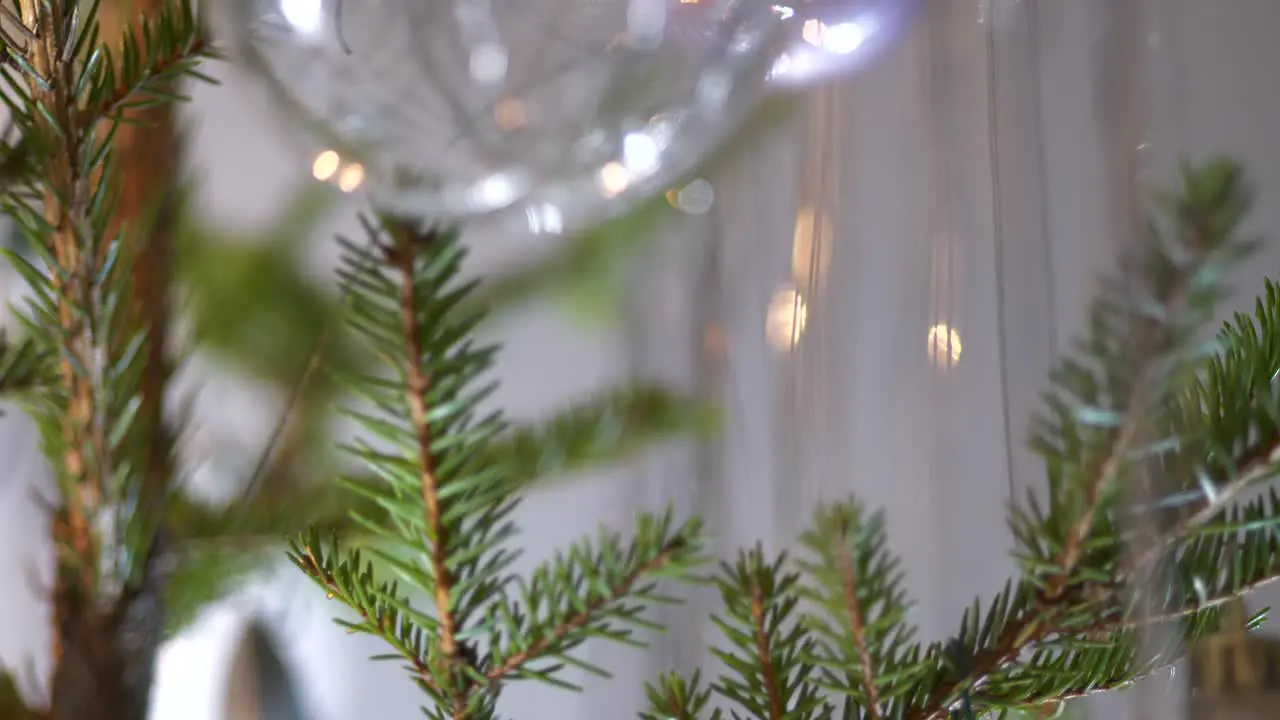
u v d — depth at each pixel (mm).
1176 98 500
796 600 471
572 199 543
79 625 504
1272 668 470
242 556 627
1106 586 446
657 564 458
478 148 519
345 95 511
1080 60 521
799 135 652
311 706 757
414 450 458
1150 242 442
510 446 632
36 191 467
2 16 449
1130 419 439
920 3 577
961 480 578
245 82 547
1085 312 492
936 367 585
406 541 463
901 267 606
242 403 868
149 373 520
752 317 722
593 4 512
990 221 565
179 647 832
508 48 513
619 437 660
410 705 1009
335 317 594
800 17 562
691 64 526
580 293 863
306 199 816
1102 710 492
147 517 511
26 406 497
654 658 682
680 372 814
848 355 620
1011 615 459
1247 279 500
